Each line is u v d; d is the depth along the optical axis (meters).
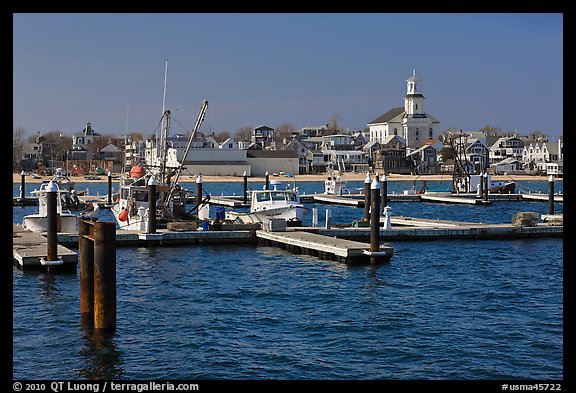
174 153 178.50
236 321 28.55
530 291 34.69
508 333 26.92
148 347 24.89
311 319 28.94
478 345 25.44
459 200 98.25
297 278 37.50
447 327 27.78
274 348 25.00
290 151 199.38
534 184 173.12
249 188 147.50
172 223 50.62
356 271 39.56
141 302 31.64
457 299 32.84
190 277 37.66
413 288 35.25
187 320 28.55
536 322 28.61
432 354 24.45
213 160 187.88
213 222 51.06
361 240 51.38
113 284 26.08
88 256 27.55
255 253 45.81
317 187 157.75
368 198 59.62
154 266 40.81
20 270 37.50
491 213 85.06
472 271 40.03
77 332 26.48
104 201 86.19
